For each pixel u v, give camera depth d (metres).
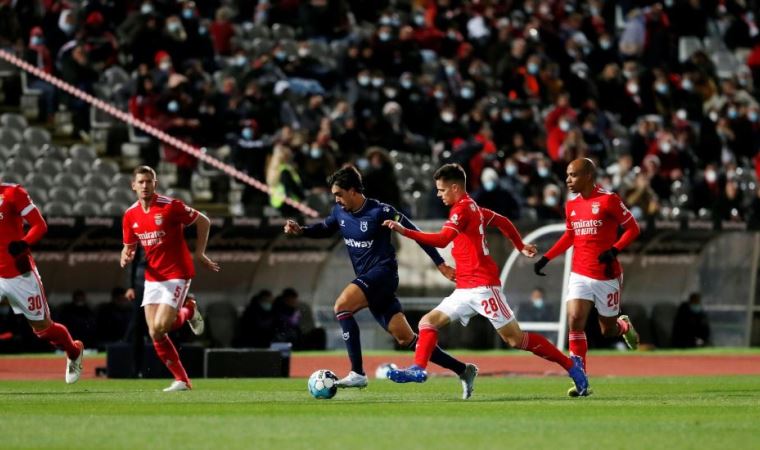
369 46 110.12
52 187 92.69
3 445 31.97
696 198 107.50
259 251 87.81
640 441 33.25
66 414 40.56
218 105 99.25
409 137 106.00
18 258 50.69
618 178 106.12
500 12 128.50
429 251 47.09
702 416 40.56
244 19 119.50
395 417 39.50
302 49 110.31
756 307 98.62
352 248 48.00
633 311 95.25
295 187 92.62
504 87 118.12
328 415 40.28
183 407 43.47
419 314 88.94
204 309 87.12
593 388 56.88
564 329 87.94
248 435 34.00
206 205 98.94
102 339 83.81
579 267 50.50
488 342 92.81
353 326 47.41
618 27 142.62
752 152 122.62
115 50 104.50
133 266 62.22
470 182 97.25
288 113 102.50
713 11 146.25
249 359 65.31
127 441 32.66
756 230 95.81
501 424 37.25
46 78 101.31
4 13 102.38
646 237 93.25
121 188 94.75
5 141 96.31
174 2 105.62
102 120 100.69
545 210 98.19
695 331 96.19
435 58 118.88
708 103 131.25
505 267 87.75
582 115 117.81
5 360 78.31
